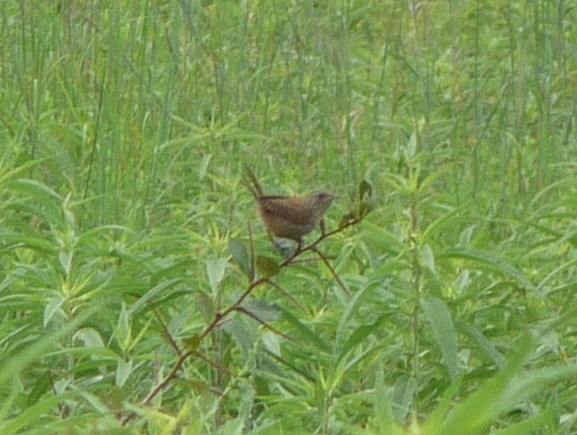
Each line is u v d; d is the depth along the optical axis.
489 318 9.64
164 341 8.57
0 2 15.33
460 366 8.70
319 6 16.17
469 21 17.75
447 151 13.76
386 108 16.02
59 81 14.83
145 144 13.54
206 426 6.70
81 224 12.11
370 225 8.74
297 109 14.76
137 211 12.27
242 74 15.29
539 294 8.70
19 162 13.02
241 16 16.39
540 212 12.01
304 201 9.18
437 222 8.55
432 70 15.70
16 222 11.01
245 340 7.71
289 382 7.98
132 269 9.95
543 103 14.83
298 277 9.59
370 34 17.52
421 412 8.62
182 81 14.66
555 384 8.44
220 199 11.56
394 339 8.86
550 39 15.55
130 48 14.88
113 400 6.63
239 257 7.61
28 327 8.98
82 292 8.91
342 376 8.11
